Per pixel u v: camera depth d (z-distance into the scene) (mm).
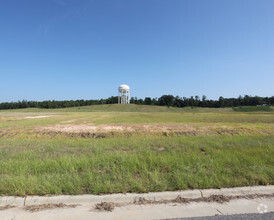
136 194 3488
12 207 3148
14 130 12766
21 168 4676
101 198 3367
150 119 27812
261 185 3896
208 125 15828
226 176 4168
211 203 3312
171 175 4258
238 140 8758
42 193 3506
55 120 24203
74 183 3791
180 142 8406
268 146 7199
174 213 3008
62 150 7008
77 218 2867
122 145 7844
